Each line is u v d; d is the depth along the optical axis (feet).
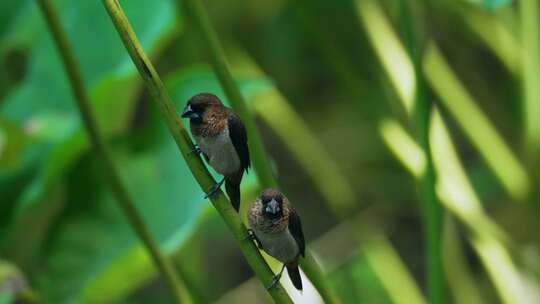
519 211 25.25
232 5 28.55
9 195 24.80
